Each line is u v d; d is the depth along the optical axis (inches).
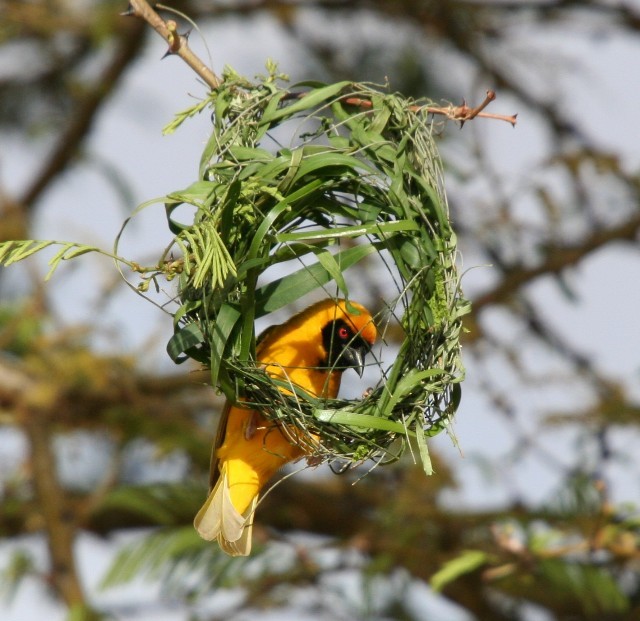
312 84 288.4
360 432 263.7
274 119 279.0
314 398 264.8
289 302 254.2
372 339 322.0
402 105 285.4
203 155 277.0
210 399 512.7
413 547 474.3
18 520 478.9
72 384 481.7
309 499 503.2
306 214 277.4
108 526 502.6
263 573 459.8
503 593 471.2
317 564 464.4
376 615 477.4
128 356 492.7
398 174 270.8
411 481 483.8
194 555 457.7
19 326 502.3
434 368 263.0
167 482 492.7
